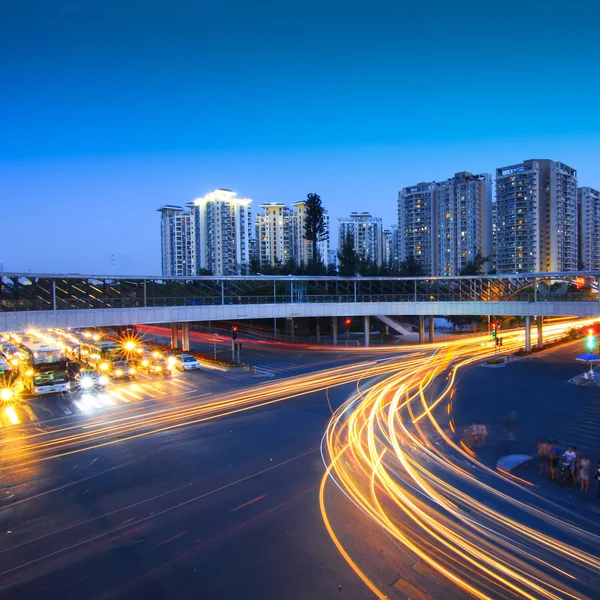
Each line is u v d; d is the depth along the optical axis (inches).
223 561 517.0
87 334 2502.5
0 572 505.0
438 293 2383.1
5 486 724.0
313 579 481.4
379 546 536.4
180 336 2999.5
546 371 1584.6
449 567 494.0
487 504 633.0
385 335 2812.5
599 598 441.1
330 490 685.3
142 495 685.9
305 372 1647.4
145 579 488.7
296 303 2172.7
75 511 640.4
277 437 936.9
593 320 3467.0
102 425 1045.8
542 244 5251.0
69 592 470.3
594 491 671.1
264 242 6535.4
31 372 1374.3
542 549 523.2
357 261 3282.5
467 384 1407.5
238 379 1542.8
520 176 5260.8
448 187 5575.8
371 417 1067.9
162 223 7219.5
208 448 880.3
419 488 685.9
